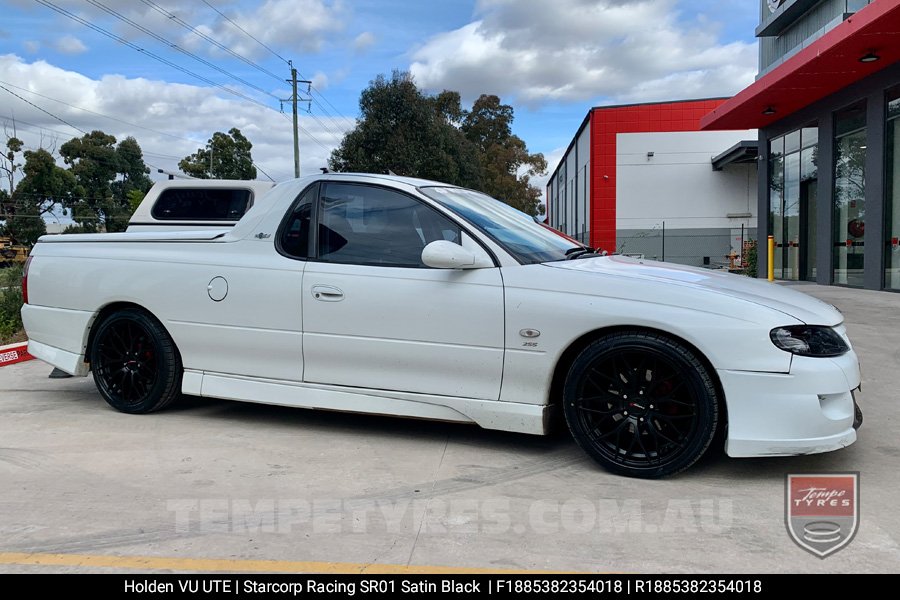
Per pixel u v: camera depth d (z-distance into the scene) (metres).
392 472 3.87
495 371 3.96
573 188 44.28
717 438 3.96
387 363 4.21
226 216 10.07
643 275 3.89
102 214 54.72
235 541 3.01
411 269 4.18
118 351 5.10
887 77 12.57
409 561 2.82
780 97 15.18
